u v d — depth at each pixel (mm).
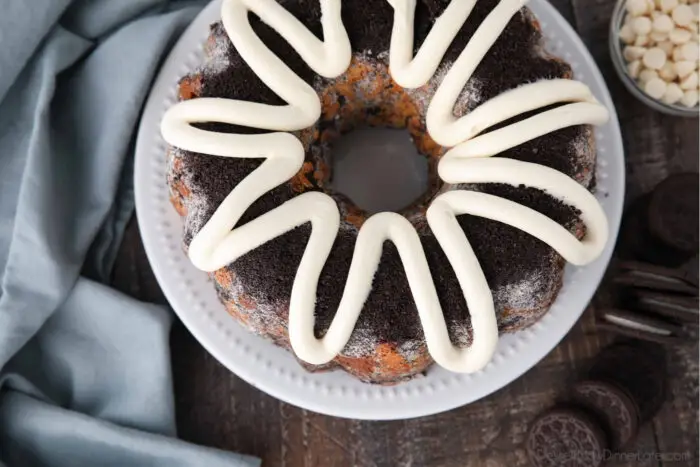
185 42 649
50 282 644
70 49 656
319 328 578
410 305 578
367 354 588
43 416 650
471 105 585
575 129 590
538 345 631
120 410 663
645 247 669
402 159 661
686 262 672
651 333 638
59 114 667
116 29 670
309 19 592
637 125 695
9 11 631
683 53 666
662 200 644
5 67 638
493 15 577
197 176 584
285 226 572
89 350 668
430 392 632
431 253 579
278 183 576
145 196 641
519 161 573
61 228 654
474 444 680
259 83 586
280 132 580
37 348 671
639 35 671
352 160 661
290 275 578
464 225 580
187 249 604
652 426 680
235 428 681
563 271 620
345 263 579
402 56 581
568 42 649
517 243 577
